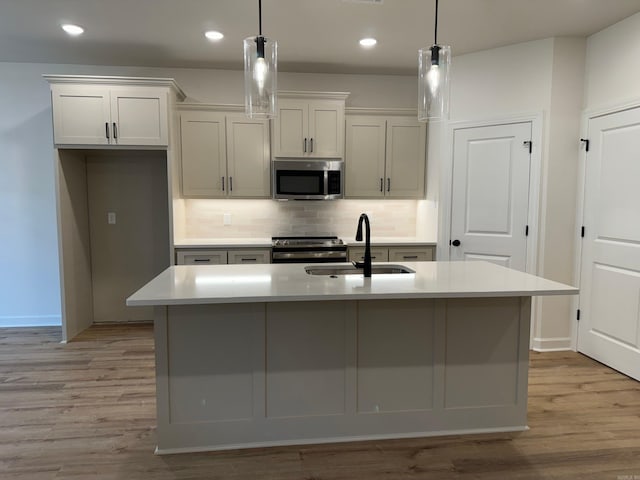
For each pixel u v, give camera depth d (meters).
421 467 2.17
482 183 4.01
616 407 2.78
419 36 3.56
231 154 4.31
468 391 2.47
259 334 2.28
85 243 4.36
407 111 4.52
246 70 2.28
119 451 2.29
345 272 2.87
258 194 4.38
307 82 4.60
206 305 2.24
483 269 2.77
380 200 4.84
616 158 3.30
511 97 3.81
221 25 3.33
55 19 3.21
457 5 2.99
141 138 3.87
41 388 3.03
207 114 4.25
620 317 3.29
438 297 2.13
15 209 4.32
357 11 3.09
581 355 3.67
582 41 3.59
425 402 2.45
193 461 2.21
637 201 3.12
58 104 3.77
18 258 4.37
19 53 3.95
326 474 2.12
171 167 3.96
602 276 3.45
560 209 3.69
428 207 4.58
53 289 4.45
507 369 2.48
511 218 3.87
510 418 2.51
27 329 4.34
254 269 2.75
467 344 2.44
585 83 3.61
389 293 2.09
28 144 4.28
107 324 4.52
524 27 3.38
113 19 3.21
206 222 4.63
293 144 4.31
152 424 2.56
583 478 2.09
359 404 2.40
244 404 2.32
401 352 2.40
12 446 2.33
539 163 3.67
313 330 2.33
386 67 4.40
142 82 3.82
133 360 3.54
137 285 4.57
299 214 4.75
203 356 2.26
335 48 3.84
